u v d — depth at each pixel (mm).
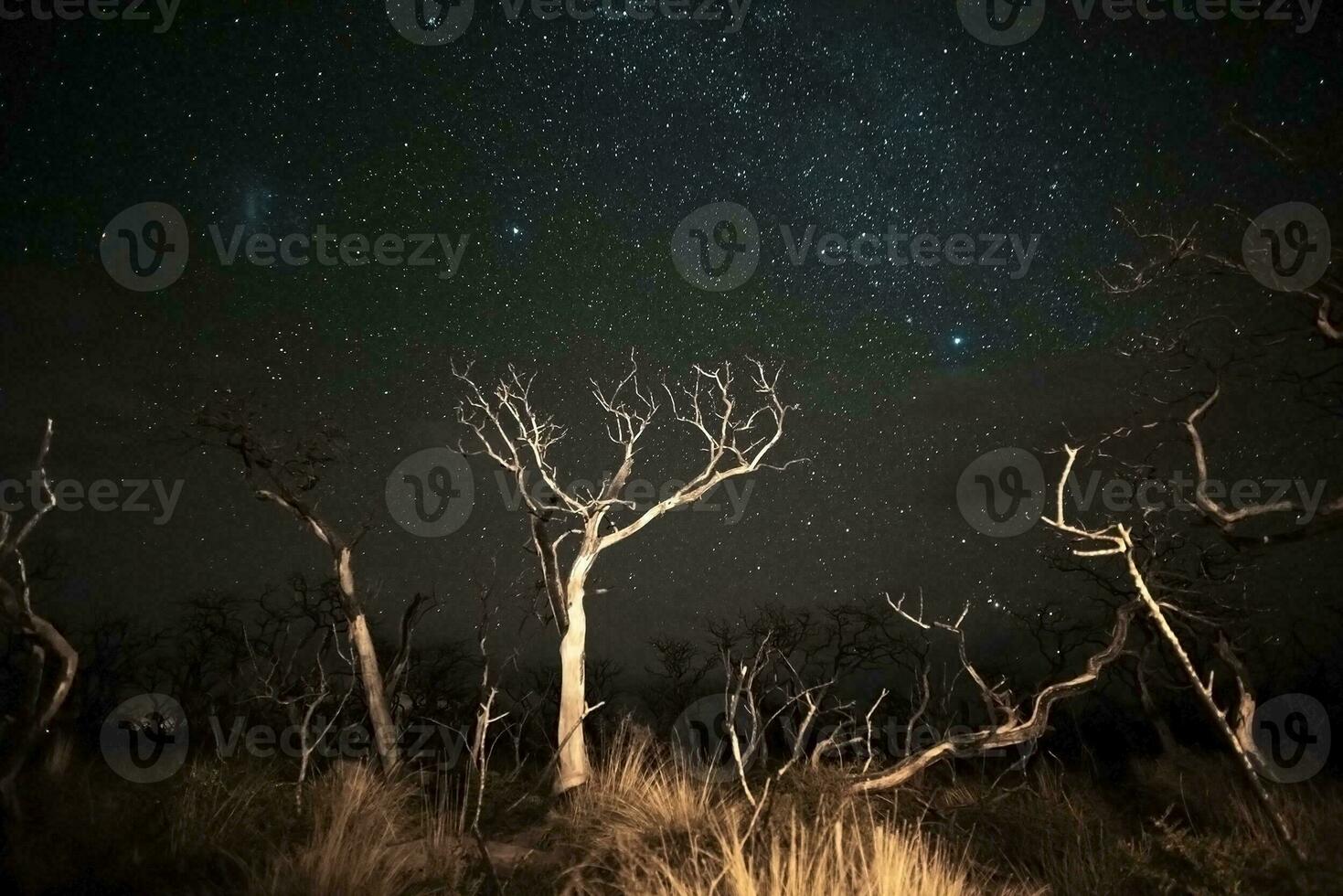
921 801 9977
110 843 7262
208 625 17062
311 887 7062
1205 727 17672
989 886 7801
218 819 8547
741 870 6773
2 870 6352
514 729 15695
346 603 13758
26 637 6730
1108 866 7738
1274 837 8094
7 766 6586
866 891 6695
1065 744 17859
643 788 10703
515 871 8227
